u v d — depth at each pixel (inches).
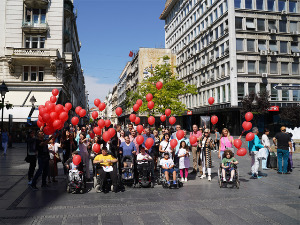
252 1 1428.4
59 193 304.2
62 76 1167.6
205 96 1731.1
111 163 314.5
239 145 320.5
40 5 1165.1
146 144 336.2
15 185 342.6
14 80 1128.8
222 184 336.5
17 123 1073.5
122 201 268.7
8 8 1147.9
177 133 356.2
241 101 1266.0
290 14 1465.3
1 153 719.7
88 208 244.4
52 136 329.4
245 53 1396.4
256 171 387.2
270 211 232.2
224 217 217.2
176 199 274.8
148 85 1218.0
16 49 1115.3
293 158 596.4
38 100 1083.9
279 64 1445.6
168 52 2293.3
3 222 206.5
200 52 1792.6
